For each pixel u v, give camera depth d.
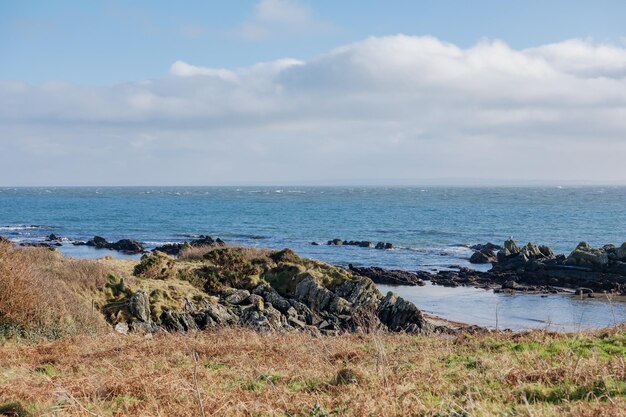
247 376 11.96
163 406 9.66
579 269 50.94
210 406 9.36
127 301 26.78
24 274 20.25
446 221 118.06
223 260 35.34
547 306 38.88
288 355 14.32
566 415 7.94
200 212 151.12
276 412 9.02
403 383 10.34
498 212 143.75
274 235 93.38
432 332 28.83
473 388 9.91
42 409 9.55
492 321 34.16
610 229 97.38
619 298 42.16
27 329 19.45
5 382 11.61
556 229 98.56
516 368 11.14
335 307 31.47
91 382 11.26
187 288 30.88
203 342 16.67
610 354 12.50
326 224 113.19
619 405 8.00
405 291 45.44
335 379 10.89
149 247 77.38
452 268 58.06
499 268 56.06
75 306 22.92
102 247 77.06
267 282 34.03
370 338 17.88
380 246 76.19
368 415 8.55
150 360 13.88
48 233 96.69
